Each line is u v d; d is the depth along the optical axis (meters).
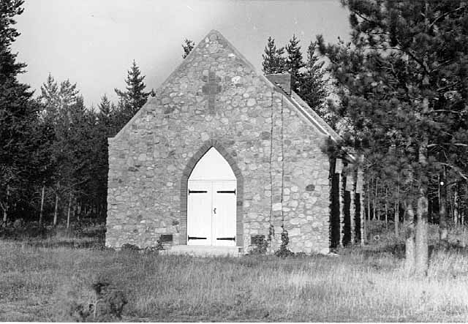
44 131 35.12
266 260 20.73
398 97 17.75
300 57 56.62
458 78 16.92
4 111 31.34
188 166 25.03
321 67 55.47
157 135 25.67
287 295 13.38
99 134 49.91
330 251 23.03
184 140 25.27
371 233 42.69
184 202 24.92
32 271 17.03
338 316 11.48
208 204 24.75
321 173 23.28
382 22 17.39
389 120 16.62
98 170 48.81
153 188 25.44
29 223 46.00
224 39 25.17
